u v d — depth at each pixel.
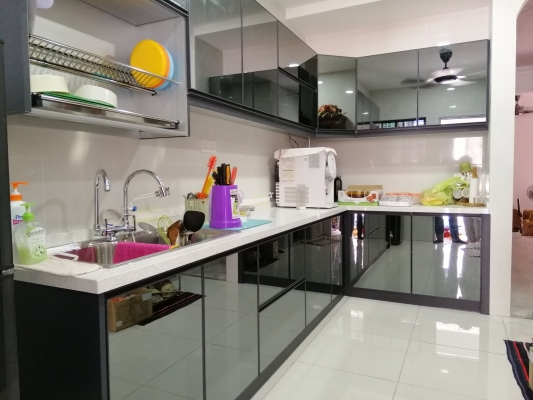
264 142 3.24
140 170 1.78
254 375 1.88
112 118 1.44
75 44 1.63
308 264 2.54
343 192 3.41
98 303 1.04
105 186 1.63
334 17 3.37
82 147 1.67
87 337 1.07
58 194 1.57
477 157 3.38
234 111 2.25
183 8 1.81
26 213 1.22
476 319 2.88
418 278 3.20
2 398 0.91
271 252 2.01
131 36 1.92
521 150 6.82
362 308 3.13
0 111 0.91
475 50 3.08
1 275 0.91
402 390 1.94
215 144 2.59
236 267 1.70
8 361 0.93
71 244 1.58
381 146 3.72
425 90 3.29
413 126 3.33
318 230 2.72
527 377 2.04
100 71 1.72
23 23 1.14
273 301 2.05
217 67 2.07
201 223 1.83
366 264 3.37
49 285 1.11
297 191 3.13
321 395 1.90
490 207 2.91
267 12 2.60
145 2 1.68
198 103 1.93
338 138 3.85
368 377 2.07
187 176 2.33
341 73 3.48
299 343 2.44
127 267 1.16
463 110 3.16
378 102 3.44
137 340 1.18
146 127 1.61
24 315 1.17
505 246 2.89
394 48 3.51
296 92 3.08
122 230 1.74
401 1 3.08
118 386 1.12
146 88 1.80
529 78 6.13
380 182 3.74
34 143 1.47
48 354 1.14
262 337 1.95
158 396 1.28
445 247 3.09
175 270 1.33
